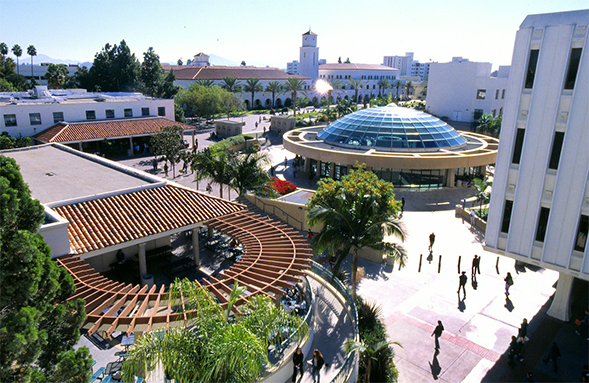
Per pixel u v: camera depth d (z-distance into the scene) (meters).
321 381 14.73
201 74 110.88
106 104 57.38
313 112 114.62
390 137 46.44
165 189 25.38
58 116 53.12
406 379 16.22
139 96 67.81
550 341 18.61
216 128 71.38
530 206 18.62
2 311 9.53
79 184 25.84
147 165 49.56
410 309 21.08
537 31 17.30
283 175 49.41
